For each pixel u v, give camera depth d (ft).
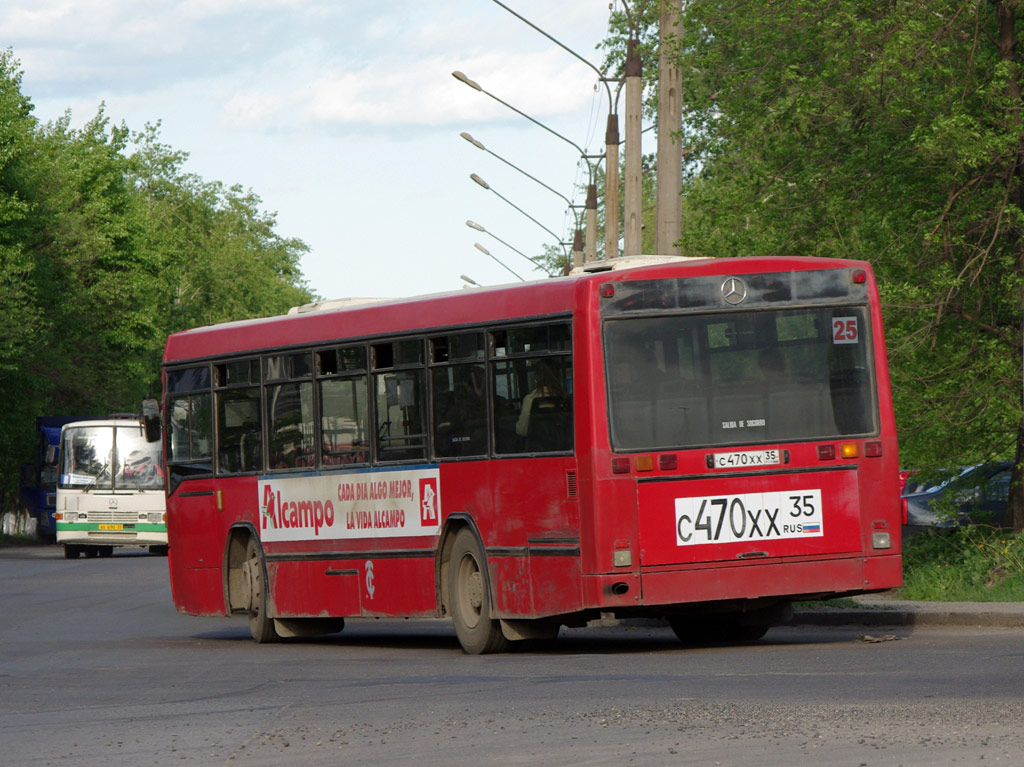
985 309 110.01
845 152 112.06
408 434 80.02
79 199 325.21
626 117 133.28
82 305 306.76
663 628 93.45
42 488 284.00
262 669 71.51
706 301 71.36
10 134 266.98
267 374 90.48
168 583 154.92
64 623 110.73
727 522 70.28
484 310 75.51
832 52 106.52
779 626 87.61
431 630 101.50
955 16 104.27
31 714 55.52
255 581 92.07
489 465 74.84
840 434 72.08
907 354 106.01
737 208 115.14
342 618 89.92
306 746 45.11
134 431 223.10
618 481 69.41
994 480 113.60
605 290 70.33
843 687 52.37
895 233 108.47
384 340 81.30
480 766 40.29
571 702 51.88
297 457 88.02
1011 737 40.73
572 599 70.33
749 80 113.09
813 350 72.23
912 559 111.75
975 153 99.86
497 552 74.43
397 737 46.03
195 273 522.47
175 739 47.55
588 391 69.82
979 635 73.61
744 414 71.05
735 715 46.57
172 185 532.32
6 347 258.98
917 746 39.86
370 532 82.58
